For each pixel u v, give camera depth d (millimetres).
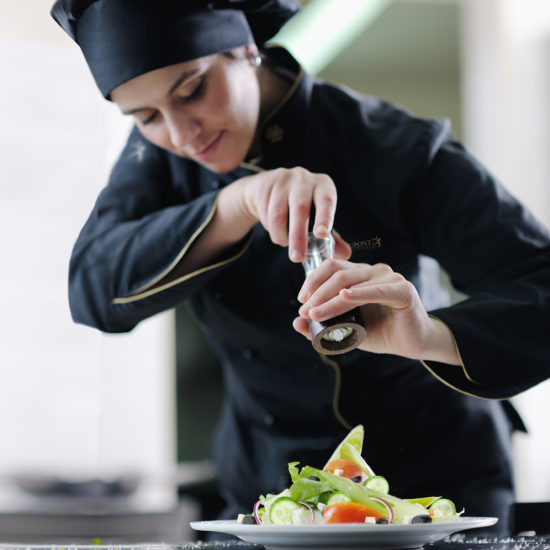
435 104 5336
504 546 1193
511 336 1460
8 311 4148
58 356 4293
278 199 1420
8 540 3018
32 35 3812
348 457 1381
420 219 1704
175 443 4520
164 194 1848
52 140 3863
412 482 1734
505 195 1693
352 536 1031
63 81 3840
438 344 1406
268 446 1920
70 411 4305
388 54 5234
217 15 1501
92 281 1714
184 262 1664
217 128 1527
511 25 5117
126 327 1772
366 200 1707
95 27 1469
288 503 1159
